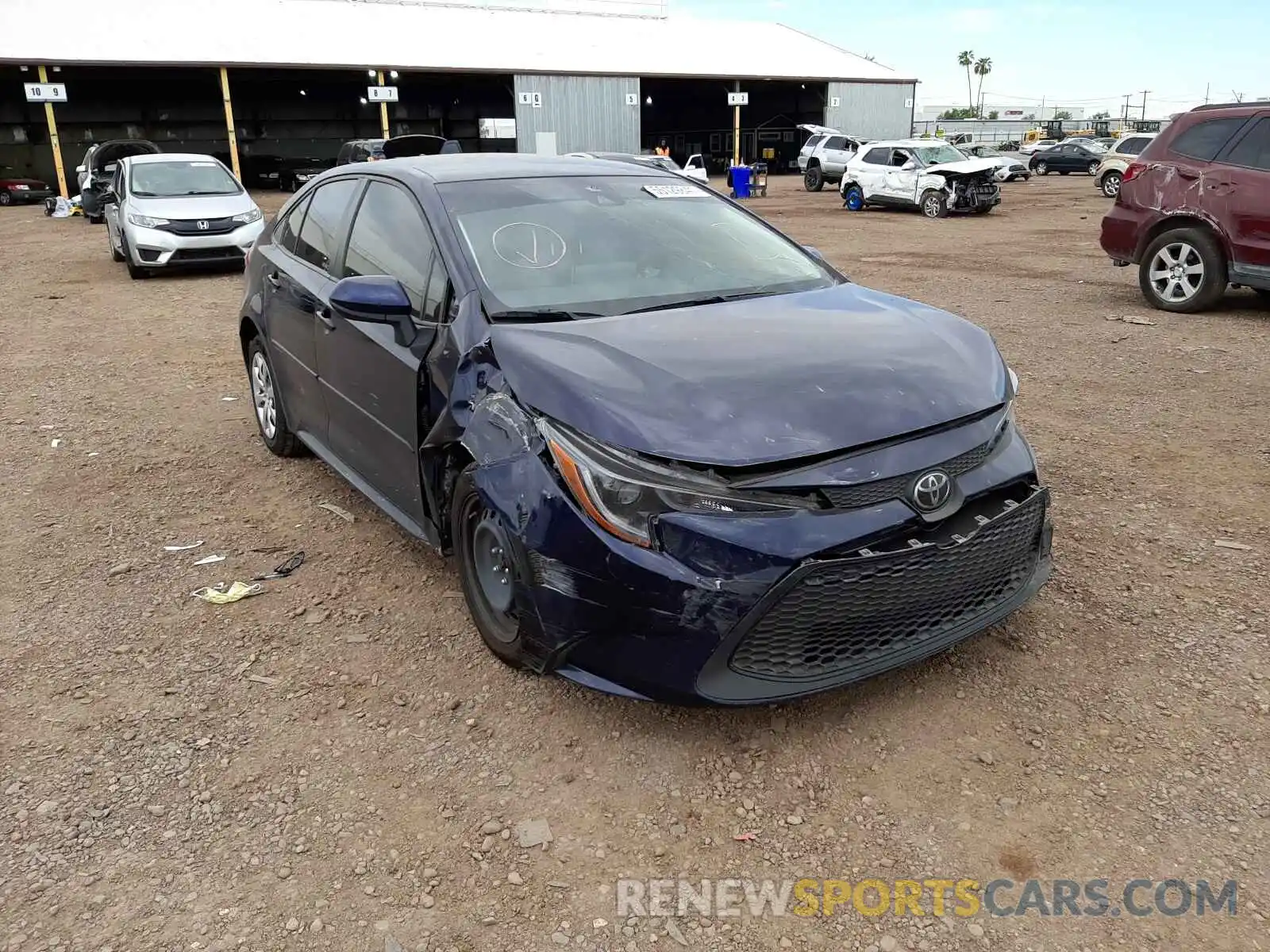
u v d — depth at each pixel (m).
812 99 48.69
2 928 2.29
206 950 2.22
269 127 43.88
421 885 2.42
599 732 2.99
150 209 13.05
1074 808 2.62
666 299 3.62
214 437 6.06
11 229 22.48
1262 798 2.63
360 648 3.52
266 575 4.12
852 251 15.48
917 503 2.73
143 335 9.37
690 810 2.66
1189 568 3.96
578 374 2.89
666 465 2.62
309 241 4.79
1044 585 3.79
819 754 2.87
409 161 4.41
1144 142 28.14
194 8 37.53
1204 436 5.60
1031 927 2.25
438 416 3.36
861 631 2.76
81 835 2.60
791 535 2.59
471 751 2.93
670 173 4.71
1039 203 25.69
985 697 3.12
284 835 2.60
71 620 3.77
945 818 2.61
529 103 38.03
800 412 2.73
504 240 3.69
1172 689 3.13
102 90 40.56
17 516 4.84
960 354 3.22
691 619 2.59
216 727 3.08
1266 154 8.41
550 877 2.44
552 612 2.80
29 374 7.81
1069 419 5.98
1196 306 9.09
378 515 4.75
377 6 42.59
